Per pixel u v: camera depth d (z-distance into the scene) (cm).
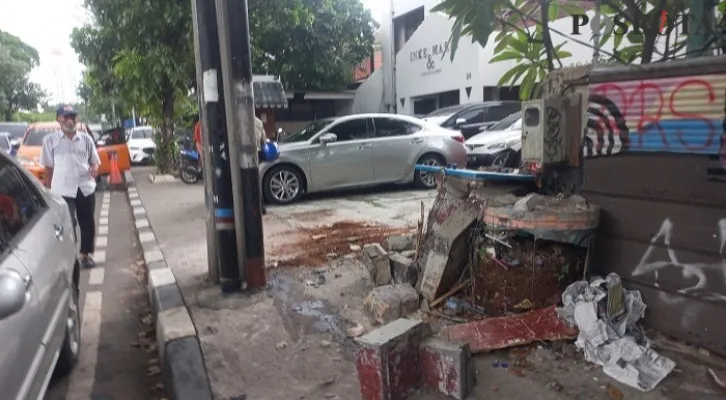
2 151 377
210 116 468
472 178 446
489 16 349
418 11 2158
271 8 1598
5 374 224
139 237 775
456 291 431
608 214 374
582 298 352
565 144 413
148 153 2338
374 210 909
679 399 288
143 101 1529
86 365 405
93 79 1959
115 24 1437
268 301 468
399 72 2239
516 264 388
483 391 304
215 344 388
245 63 462
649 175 343
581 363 328
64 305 351
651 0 414
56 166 608
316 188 1035
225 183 477
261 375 345
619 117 359
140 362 410
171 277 538
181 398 319
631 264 361
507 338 349
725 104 299
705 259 317
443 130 1144
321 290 491
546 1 429
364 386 301
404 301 416
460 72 1855
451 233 423
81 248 658
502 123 1305
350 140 1060
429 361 306
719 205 307
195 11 464
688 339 331
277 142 1073
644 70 338
